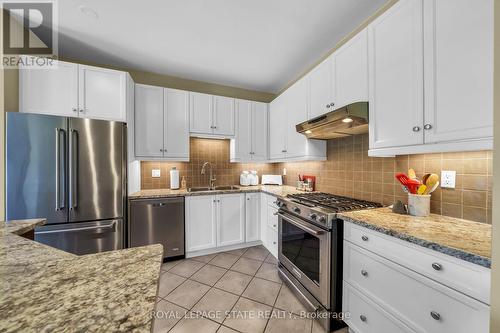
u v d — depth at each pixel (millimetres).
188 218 2420
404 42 1168
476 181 1120
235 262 2326
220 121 2820
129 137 2176
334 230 1373
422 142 1078
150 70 2619
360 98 1470
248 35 1921
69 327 380
